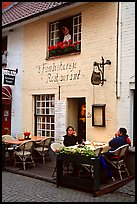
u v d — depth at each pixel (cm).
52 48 1278
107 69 1069
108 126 1060
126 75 1014
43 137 1232
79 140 1228
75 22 1222
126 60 1016
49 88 1289
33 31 1374
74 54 1187
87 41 1141
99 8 1103
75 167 880
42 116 1340
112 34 1059
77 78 1175
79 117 1250
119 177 912
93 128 1109
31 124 1369
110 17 1067
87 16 1144
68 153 825
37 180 925
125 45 1020
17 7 1667
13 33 1480
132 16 1003
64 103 1222
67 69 1215
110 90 1058
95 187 768
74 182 817
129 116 1004
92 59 1122
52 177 927
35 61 1359
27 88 1396
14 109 1467
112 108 1050
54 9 1204
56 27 1302
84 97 1148
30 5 1570
